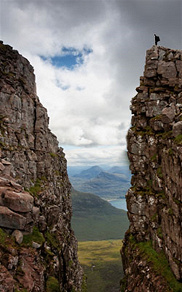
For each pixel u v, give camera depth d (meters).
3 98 54.22
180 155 31.03
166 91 48.66
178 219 31.55
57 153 89.00
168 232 35.50
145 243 44.69
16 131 55.50
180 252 30.91
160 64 50.34
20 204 38.75
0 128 51.03
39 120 65.25
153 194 43.62
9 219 37.38
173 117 41.66
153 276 35.62
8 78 56.25
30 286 33.69
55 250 50.62
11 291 29.73
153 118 46.78
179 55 49.94
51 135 81.12
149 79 51.78
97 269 158.25
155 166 44.00
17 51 62.22
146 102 49.62
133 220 47.53
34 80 71.50
